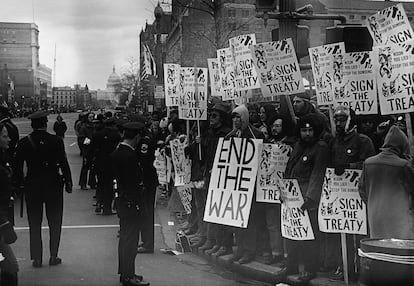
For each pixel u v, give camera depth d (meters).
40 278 6.86
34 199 7.34
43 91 170.75
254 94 15.68
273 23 41.75
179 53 46.09
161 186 13.88
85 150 15.47
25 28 156.12
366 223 6.03
